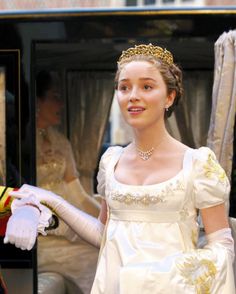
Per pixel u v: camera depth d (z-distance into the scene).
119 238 2.30
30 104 3.33
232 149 2.92
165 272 2.21
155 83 2.30
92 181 4.62
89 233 2.53
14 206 2.44
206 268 2.23
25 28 3.35
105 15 3.34
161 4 7.67
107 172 2.43
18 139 3.33
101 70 4.53
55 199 2.55
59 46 3.81
